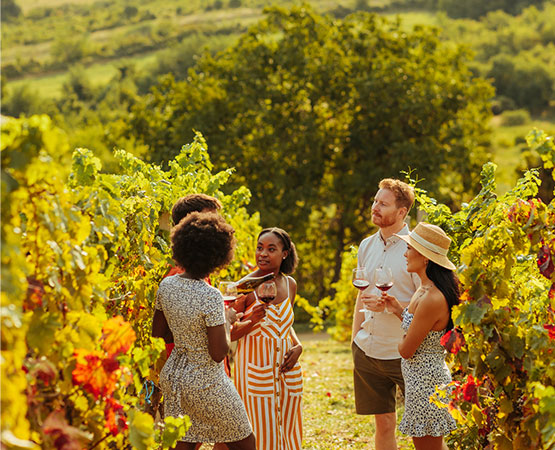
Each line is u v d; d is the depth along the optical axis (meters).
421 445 4.23
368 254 5.14
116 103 88.06
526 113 89.38
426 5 132.00
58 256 2.72
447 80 27.86
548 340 3.67
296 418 4.73
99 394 2.83
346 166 28.11
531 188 4.54
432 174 25.73
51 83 108.00
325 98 28.16
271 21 29.09
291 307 4.83
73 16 142.88
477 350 3.76
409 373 4.24
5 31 132.12
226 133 27.05
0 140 2.39
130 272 4.35
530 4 129.00
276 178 26.20
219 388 3.73
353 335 5.14
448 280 4.09
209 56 29.12
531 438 3.39
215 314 3.65
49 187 2.70
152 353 3.23
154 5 144.88
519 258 4.85
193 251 3.67
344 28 29.11
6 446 2.16
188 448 3.76
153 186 5.06
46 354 2.67
